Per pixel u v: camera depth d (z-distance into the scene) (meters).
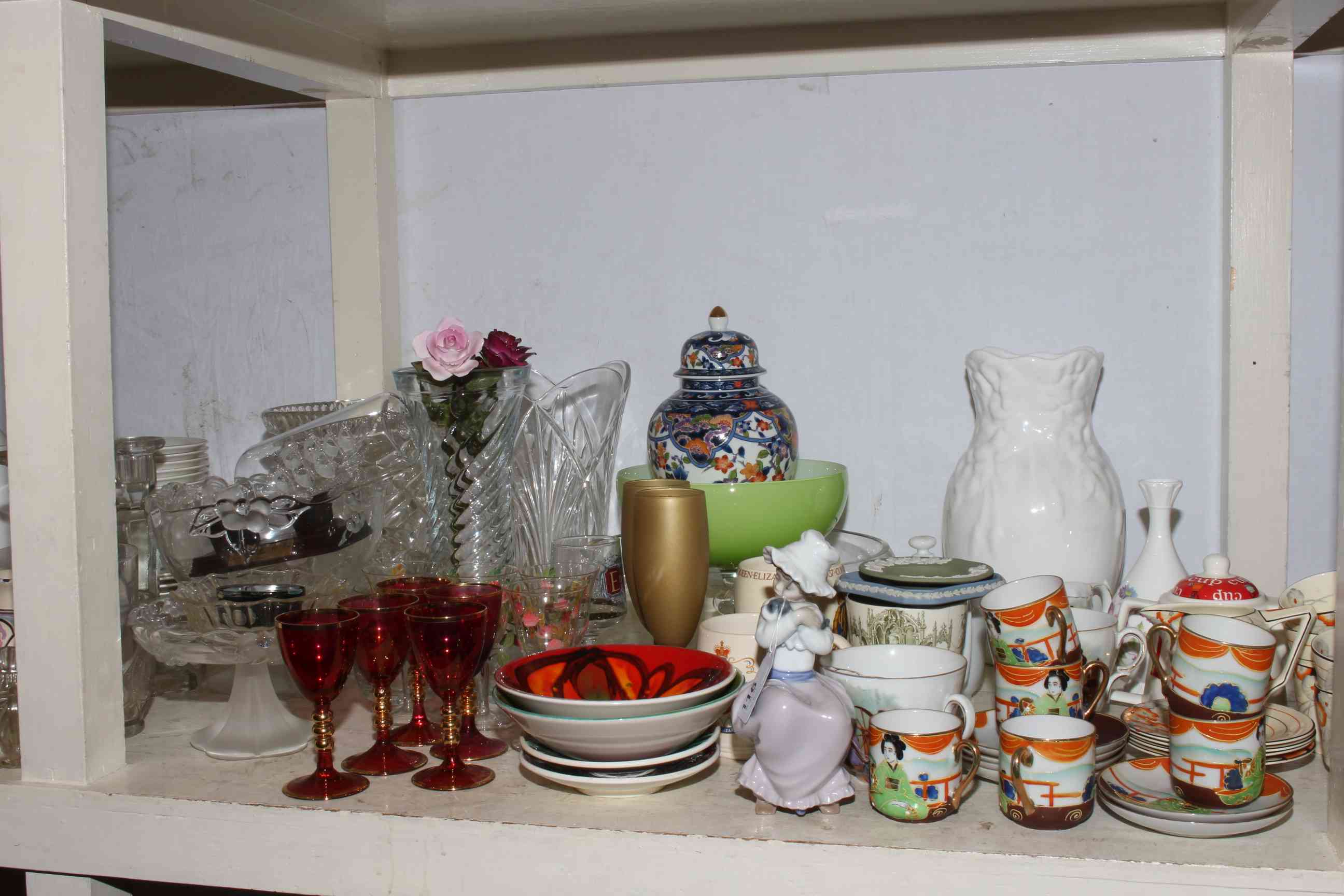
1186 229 1.14
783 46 1.17
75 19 0.79
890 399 1.20
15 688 0.85
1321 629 0.88
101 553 0.82
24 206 0.78
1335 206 1.11
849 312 1.20
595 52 1.21
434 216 1.28
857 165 1.19
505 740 0.90
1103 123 1.14
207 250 1.31
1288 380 1.09
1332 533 1.14
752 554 1.06
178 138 1.31
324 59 1.14
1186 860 0.67
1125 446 1.17
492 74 1.23
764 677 0.73
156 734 0.92
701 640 0.89
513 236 1.26
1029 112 1.15
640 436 1.26
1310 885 0.65
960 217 1.17
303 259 1.29
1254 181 1.09
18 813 0.80
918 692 0.77
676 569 0.92
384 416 1.08
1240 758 0.71
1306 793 0.78
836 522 1.12
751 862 0.70
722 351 1.08
